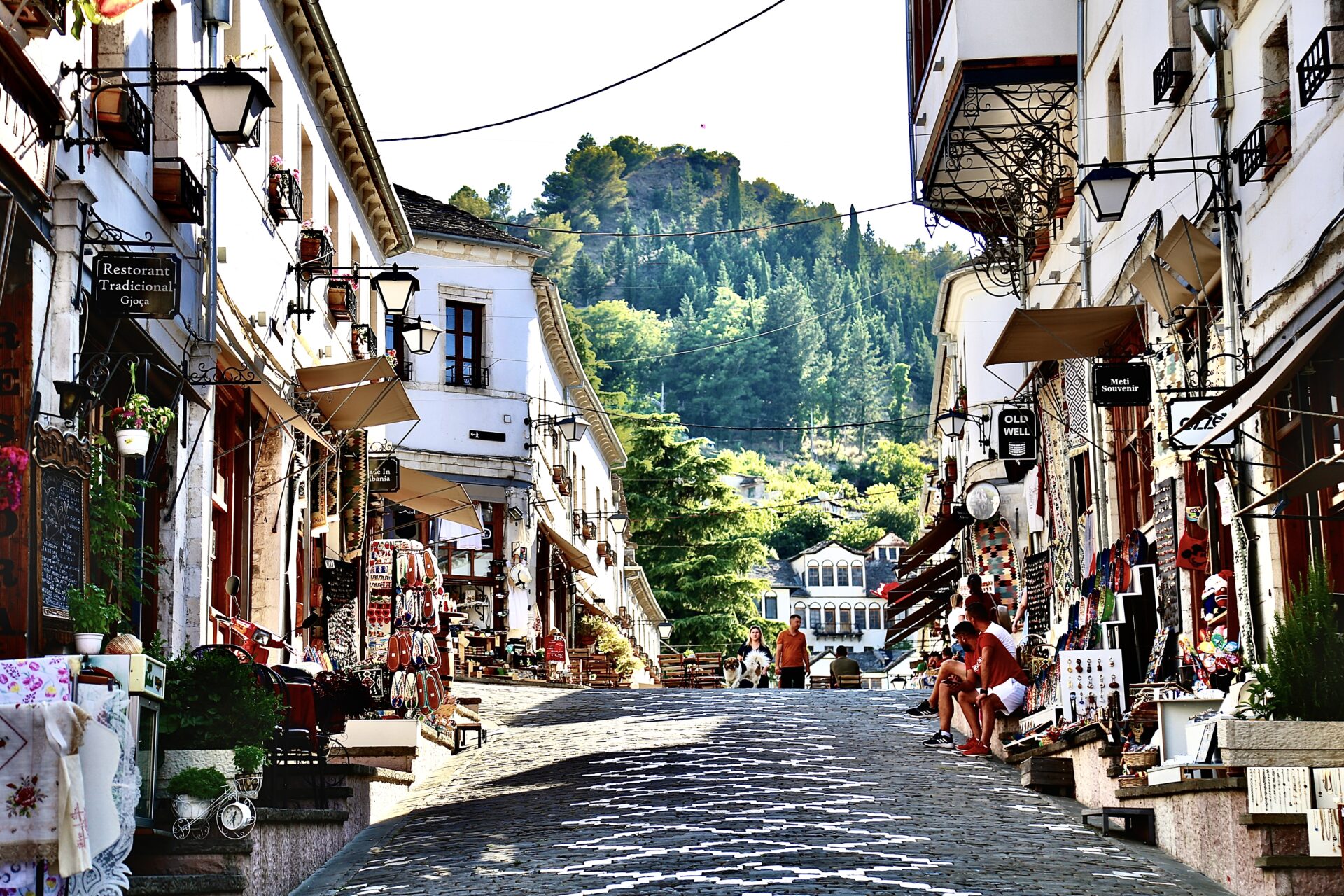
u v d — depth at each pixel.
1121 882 10.27
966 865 10.71
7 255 10.19
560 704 26.98
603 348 148.38
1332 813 9.39
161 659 10.25
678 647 75.19
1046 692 16.75
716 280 196.88
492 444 40.59
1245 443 15.20
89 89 12.27
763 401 168.88
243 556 17.95
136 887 8.77
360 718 16.19
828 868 10.51
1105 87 21.19
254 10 19.12
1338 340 13.25
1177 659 16.52
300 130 22.02
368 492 23.64
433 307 40.25
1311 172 13.47
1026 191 24.16
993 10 22.73
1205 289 16.45
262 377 17.59
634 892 9.73
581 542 52.03
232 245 17.30
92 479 10.93
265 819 10.06
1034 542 29.45
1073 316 18.44
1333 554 13.84
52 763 7.90
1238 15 15.46
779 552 135.12
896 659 126.38
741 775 15.88
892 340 190.38
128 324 12.93
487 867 10.99
